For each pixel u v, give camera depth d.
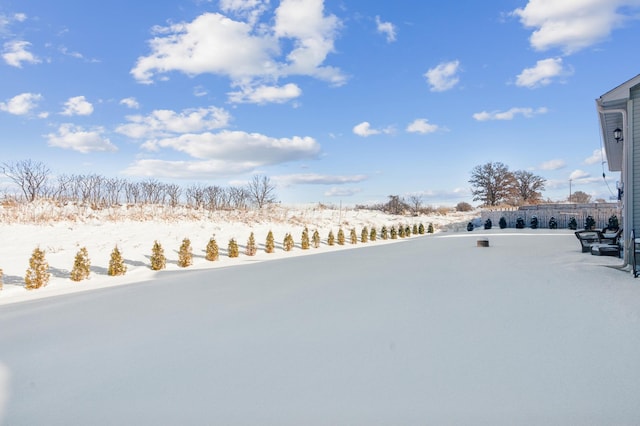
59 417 2.79
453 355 3.63
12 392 3.24
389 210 48.00
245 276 9.64
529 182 56.81
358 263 11.30
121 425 2.65
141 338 4.60
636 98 8.16
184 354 3.97
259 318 5.24
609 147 12.93
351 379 3.22
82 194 29.20
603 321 4.44
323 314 5.27
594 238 10.96
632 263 7.23
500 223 30.92
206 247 16.12
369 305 5.66
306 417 2.67
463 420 2.56
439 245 16.83
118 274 11.80
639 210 7.96
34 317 6.17
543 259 10.08
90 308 6.65
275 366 3.55
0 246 14.58
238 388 3.13
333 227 29.03
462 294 6.11
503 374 3.20
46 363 3.90
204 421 2.66
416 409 2.72
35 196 26.47
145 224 20.31
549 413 2.61
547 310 4.97
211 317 5.44
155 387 3.21
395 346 3.93
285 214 31.34
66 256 13.65
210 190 35.25
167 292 7.89
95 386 3.29
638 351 3.56
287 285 7.83
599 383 2.99
